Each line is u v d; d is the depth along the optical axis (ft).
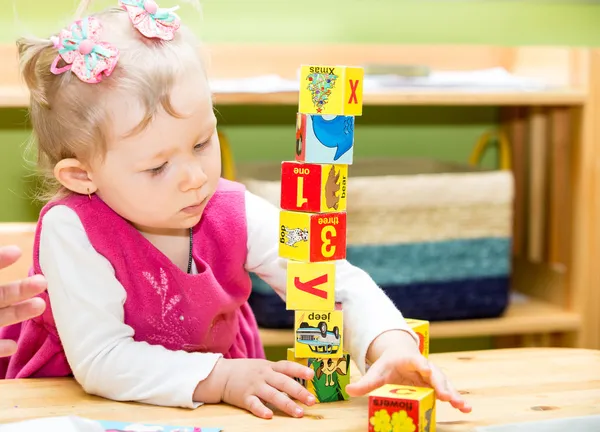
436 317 7.53
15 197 8.16
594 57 7.51
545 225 8.43
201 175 3.45
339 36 8.70
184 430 2.78
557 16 9.15
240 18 8.41
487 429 2.81
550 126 8.28
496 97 7.30
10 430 2.67
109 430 2.77
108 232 3.76
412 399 2.72
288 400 3.04
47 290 3.90
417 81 7.48
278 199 6.76
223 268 4.17
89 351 3.37
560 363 3.56
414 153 9.12
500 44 9.09
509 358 3.63
